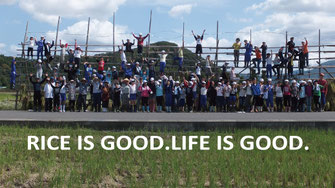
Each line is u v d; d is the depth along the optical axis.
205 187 8.49
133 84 26.12
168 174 9.20
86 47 35.59
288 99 26.73
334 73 34.31
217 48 34.66
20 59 33.59
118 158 11.02
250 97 26.64
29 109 28.72
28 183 8.82
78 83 26.61
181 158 10.91
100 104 26.14
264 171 9.27
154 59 33.47
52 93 26.12
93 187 8.55
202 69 33.81
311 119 18.39
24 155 11.18
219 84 26.75
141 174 9.51
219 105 26.78
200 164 10.27
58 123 17.17
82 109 27.94
